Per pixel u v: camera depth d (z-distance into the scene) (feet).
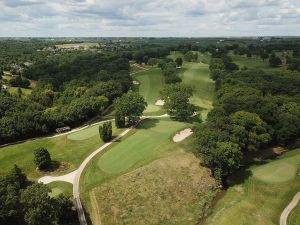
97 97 419.74
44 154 247.70
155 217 198.90
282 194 216.74
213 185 231.71
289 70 583.17
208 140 243.81
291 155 280.92
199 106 425.28
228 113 317.42
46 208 163.02
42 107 393.29
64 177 237.04
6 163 260.62
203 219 200.23
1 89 521.65
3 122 314.14
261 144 281.13
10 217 166.40
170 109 366.02
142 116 377.50
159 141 283.79
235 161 235.20
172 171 237.45
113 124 351.25
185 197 216.95
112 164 248.93
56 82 562.66
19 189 184.85
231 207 205.05
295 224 188.55
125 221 194.39
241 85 448.24
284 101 362.74
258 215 196.24
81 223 187.21
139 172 233.14
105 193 213.87
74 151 278.26
